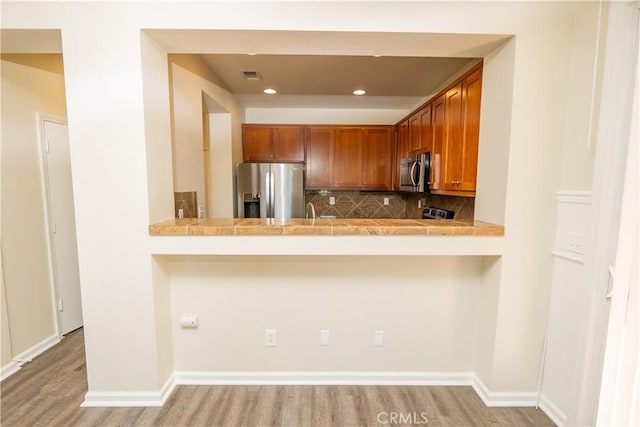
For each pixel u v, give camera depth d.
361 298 2.13
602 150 1.48
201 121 2.84
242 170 3.97
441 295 2.13
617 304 1.36
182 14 1.68
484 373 2.04
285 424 1.80
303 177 4.06
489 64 1.96
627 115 1.41
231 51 1.95
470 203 2.82
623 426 1.34
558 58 1.73
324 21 1.68
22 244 2.43
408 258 2.09
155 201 1.89
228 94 3.68
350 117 4.73
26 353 2.43
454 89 2.56
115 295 1.87
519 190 1.81
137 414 1.87
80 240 1.82
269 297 2.12
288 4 1.67
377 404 1.98
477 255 1.92
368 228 1.81
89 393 1.94
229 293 2.11
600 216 1.49
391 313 2.14
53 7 1.68
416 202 4.39
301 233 1.81
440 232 1.82
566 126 1.76
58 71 2.73
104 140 1.76
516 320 1.91
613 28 1.42
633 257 1.30
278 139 4.52
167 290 2.05
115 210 1.81
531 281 1.87
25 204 2.46
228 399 2.01
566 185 1.77
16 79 2.38
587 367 1.57
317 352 2.17
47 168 2.65
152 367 1.93
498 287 1.89
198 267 2.08
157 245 1.83
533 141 1.78
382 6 1.68
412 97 4.02
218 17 1.68
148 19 1.69
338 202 4.86
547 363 1.91
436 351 2.17
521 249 1.85
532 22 1.71
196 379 2.15
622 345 1.34
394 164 4.55
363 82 3.40
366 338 2.16
